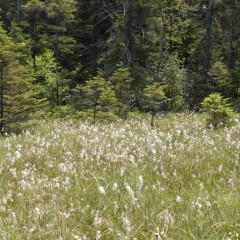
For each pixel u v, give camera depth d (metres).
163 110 22.64
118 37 22.77
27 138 11.67
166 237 3.90
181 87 23.91
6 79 13.27
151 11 23.23
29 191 5.91
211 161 7.41
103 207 5.08
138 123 15.43
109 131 12.49
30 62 26.78
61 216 4.62
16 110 13.55
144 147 8.88
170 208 4.93
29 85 14.27
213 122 12.86
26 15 32.66
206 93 25.67
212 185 5.97
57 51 27.75
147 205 5.05
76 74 27.91
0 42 13.23
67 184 6.06
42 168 7.67
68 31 30.20
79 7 28.52
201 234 4.05
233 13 32.53
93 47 28.36
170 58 25.36
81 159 8.10
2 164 7.94
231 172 6.32
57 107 21.34
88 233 4.34
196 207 4.58
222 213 4.54
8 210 5.05
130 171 6.79
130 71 21.69
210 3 26.08
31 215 4.82
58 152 9.21
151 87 15.38
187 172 6.72
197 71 32.09
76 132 12.59
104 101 15.95
